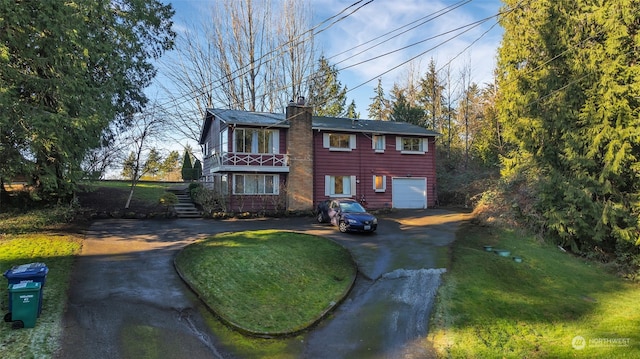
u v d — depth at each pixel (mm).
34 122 10766
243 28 34594
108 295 8656
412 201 26750
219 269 10523
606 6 15523
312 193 23531
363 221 16453
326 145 24688
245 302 8766
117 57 15922
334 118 28781
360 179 25406
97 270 10250
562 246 16234
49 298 8164
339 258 12453
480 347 7461
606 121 15297
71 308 7824
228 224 18156
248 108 35438
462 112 41875
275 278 10289
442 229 17922
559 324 8867
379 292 10055
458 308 9102
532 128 18469
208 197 20922
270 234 14953
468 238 15945
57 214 15516
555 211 16266
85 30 12594
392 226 18766
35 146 11625
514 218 17656
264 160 22844
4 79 10453
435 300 9508
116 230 15430
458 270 11672
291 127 23250
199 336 7262
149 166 21875
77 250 11914
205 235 15086
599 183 15664
